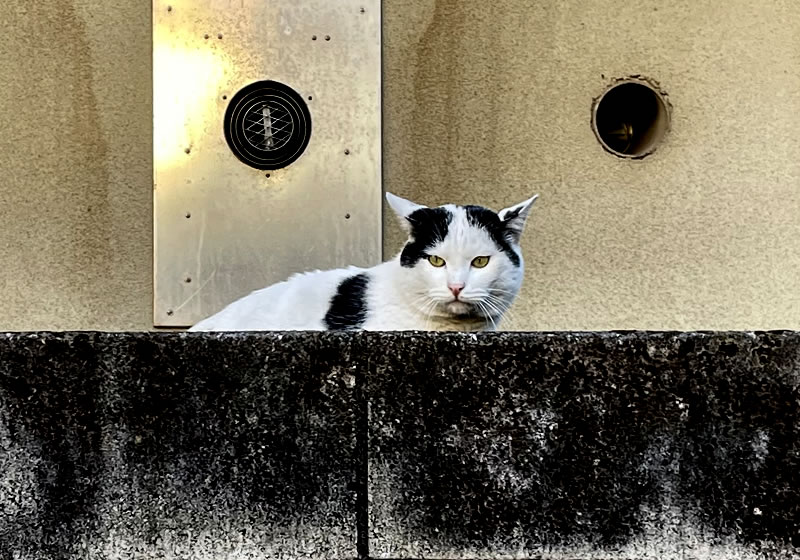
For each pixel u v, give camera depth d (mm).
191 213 2992
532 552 1468
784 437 1463
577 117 3008
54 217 2973
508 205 2988
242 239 2994
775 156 3053
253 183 3004
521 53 3006
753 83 3053
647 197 3018
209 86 3008
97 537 1490
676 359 1472
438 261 2443
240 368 1499
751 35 3051
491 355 1480
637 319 2982
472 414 1479
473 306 2439
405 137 3008
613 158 3014
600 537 1467
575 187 2998
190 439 1497
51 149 2982
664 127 3039
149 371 1504
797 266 3033
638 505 1467
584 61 3014
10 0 2984
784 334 1470
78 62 2994
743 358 1471
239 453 1493
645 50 3027
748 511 1461
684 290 3004
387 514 1479
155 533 1487
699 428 1469
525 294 2961
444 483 1477
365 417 1487
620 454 1469
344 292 2584
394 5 3020
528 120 3000
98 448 1501
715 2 3043
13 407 1503
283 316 2566
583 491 1468
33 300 2955
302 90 3012
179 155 2994
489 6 3006
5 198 2973
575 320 2967
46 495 1497
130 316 2973
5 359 1503
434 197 2996
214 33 3008
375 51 3008
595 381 1474
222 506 1489
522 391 1477
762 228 3037
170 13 2998
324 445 1488
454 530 1474
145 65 3004
